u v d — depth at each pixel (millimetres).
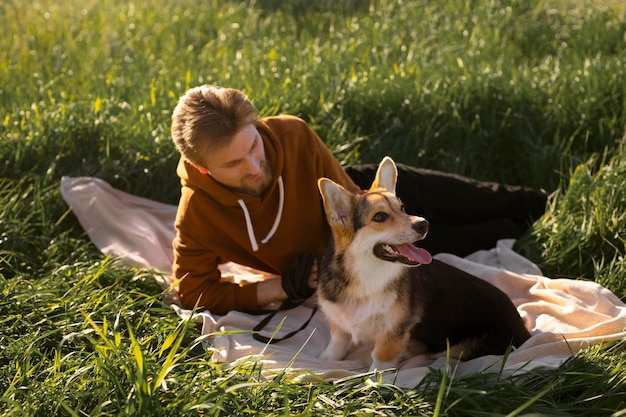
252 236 4145
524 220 5117
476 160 6082
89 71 7566
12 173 5617
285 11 9211
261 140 4047
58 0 9797
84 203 5293
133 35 8672
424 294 3756
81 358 3559
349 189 4520
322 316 4344
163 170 5816
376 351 3779
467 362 3668
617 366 3305
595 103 6141
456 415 3164
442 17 8266
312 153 4367
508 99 6254
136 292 4277
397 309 3662
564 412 3109
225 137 3803
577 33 7816
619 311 3959
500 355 3711
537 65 7281
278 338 4160
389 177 3932
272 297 4363
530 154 5957
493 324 3768
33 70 7613
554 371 3387
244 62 7328
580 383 3326
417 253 3570
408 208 4809
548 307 4125
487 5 8336
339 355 3969
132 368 3125
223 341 3959
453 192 4887
